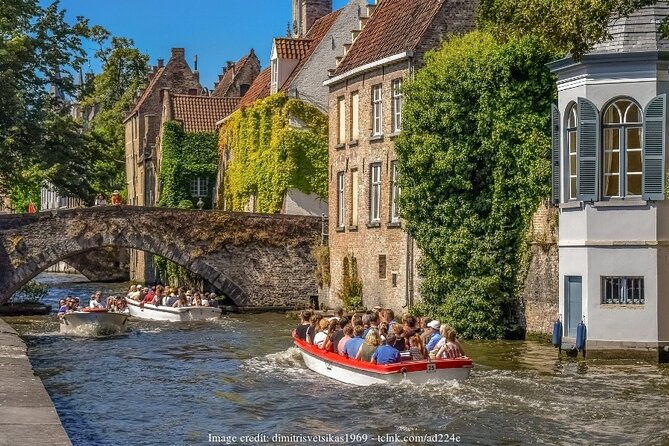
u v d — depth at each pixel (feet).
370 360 79.82
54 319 151.12
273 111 174.81
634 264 91.09
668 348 90.63
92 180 177.99
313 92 173.37
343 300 146.20
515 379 80.79
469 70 109.81
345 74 146.10
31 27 169.27
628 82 91.15
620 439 61.46
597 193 91.91
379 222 137.80
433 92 111.96
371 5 157.79
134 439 63.36
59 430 50.14
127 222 160.04
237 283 162.09
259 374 89.04
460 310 110.01
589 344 92.22
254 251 162.71
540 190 104.73
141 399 77.46
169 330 133.28
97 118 311.47
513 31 81.00
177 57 283.18
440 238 112.78
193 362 98.53
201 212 161.79
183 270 196.54
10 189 173.47
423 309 115.85
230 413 71.41
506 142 107.86
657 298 90.58
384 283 136.36
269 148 176.86
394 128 135.13
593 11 74.59
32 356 104.94
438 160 111.14
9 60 161.48
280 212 172.24
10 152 163.73
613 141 92.12
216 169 219.61
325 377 86.69
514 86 107.24
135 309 160.04
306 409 72.18
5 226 156.56
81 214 158.81
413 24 135.74
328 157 171.63
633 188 91.66
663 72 90.79
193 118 226.58
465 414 68.39
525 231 107.34
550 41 78.48
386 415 68.95
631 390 76.13
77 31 172.96
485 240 109.70
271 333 127.34
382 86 137.69
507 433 63.31
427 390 76.33
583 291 92.79
